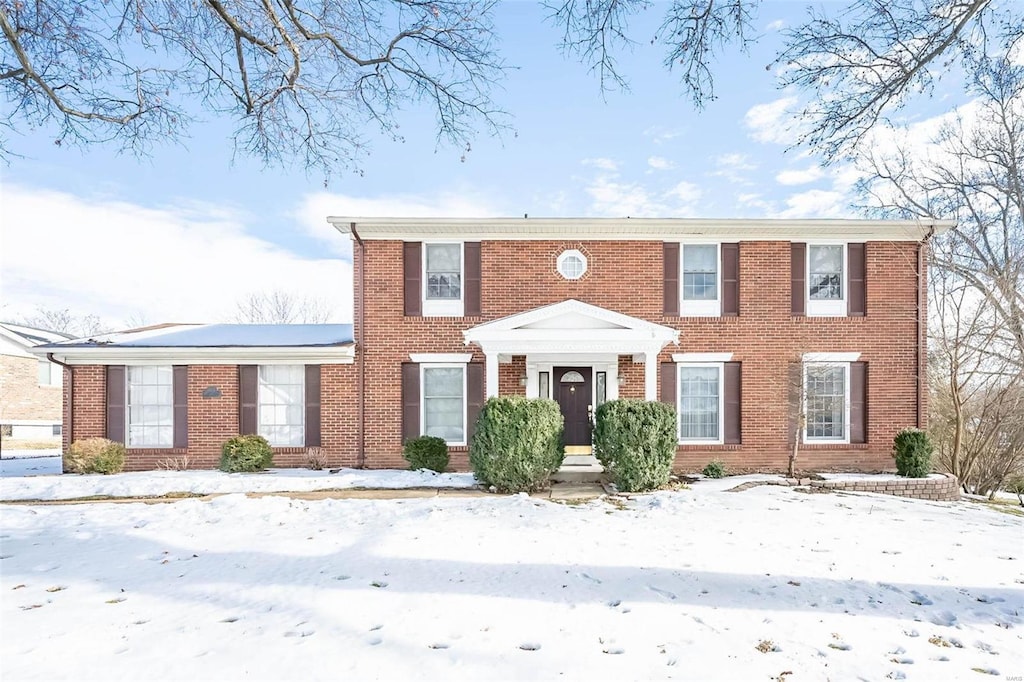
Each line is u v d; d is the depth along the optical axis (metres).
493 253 14.67
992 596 5.87
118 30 9.02
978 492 15.54
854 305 14.63
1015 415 15.40
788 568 6.62
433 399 14.71
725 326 14.51
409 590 5.87
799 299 14.65
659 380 14.47
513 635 4.87
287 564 6.71
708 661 4.44
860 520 9.15
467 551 7.21
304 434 14.76
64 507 10.11
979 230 16.89
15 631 4.87
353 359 14.54
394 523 8.76
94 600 5.59
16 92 9.42
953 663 4.47
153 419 14.82
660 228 14.44
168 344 14.66
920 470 13.26
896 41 6.95
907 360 14.51
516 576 6.30
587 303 14.16
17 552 7.23
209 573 6.39
